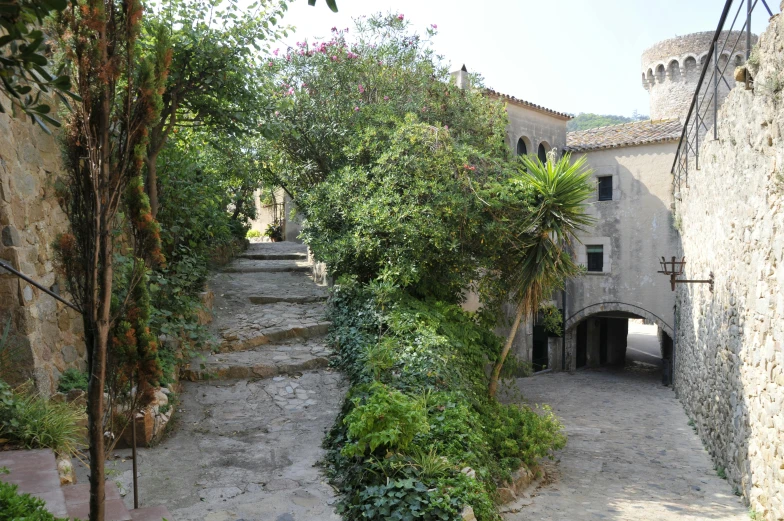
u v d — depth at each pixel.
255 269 13.12
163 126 8.03
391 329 8.30
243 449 6.04
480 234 9.33
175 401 6.76
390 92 11.54
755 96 6.74
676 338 16.44
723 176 8.82
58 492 3.67
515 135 17.34
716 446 9.45
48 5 2.08
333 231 10.44
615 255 18.75
